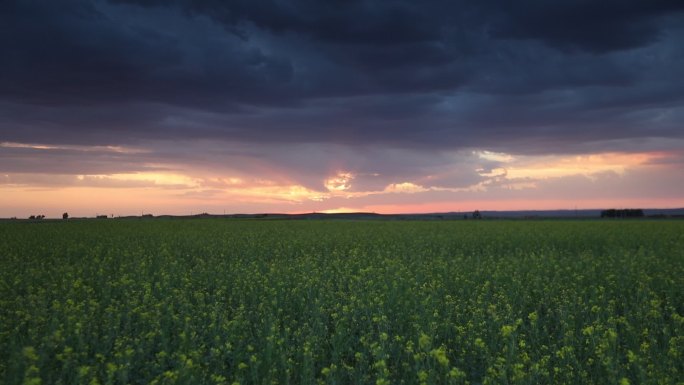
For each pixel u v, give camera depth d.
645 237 29.88
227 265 19.17
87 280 14.97
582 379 7.48
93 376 7.35
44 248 24.14
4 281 14.14
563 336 9.50
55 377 7.65
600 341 8.33
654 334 9.50
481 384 7.66
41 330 9.61
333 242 28.27
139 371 8.11
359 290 13.03
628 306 12.27
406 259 20.66
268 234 34.19
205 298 13.48
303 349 8.53
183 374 7.12
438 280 14.80
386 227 43.81
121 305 11.34
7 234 33.75
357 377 7.78
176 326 10.05
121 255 22.19
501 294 12.58
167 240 29.30
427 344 7.77
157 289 13.89
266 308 11.70
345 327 10.14
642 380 6.99
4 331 9.54
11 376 7.11
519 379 6.85
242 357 8.62
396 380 7.96
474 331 9.38
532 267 17.14
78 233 34.94
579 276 14.85
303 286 13.73
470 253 24.20
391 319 10.88
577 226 44.09
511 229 39.00
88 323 9.74
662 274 14.82
